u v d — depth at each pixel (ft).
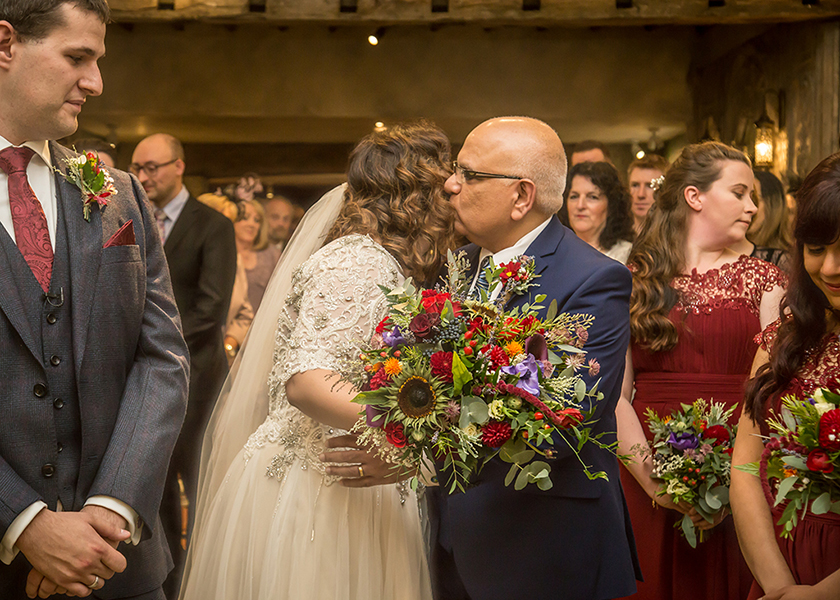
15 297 5.78
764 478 6.61
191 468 13.62
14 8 5.57
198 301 14.48
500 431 5.63
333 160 34.60
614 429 7.02
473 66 29.76
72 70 5.75
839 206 5.98
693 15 22.47
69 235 6.07
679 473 8.37
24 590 5.96
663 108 29.63
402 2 23.11
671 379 9.04
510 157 6.68
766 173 13.98
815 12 21.57
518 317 6.03
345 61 29.78
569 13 22.84
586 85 29.66
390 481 6.63
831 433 5.68
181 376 6.47
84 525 5.62
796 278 6.63
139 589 6.29
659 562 8.84
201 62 29.63
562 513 6.64
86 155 6.22
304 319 6.60
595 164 14.12
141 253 6.54
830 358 6.48
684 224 9.38
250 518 6.97
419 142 7.23
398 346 6.00
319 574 6.65
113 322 6.13
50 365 5.90
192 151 34.35
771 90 24.09
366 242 6.74
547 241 6.92
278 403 7.22
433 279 7.09
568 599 6.56
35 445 5.81
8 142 5.92
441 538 7.57
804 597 5.93
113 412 6.17
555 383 5.85
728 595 8.70
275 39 29.63
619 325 6.59
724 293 9.02
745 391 6.94
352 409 6.29
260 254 25.59
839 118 21.61
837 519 6.22
